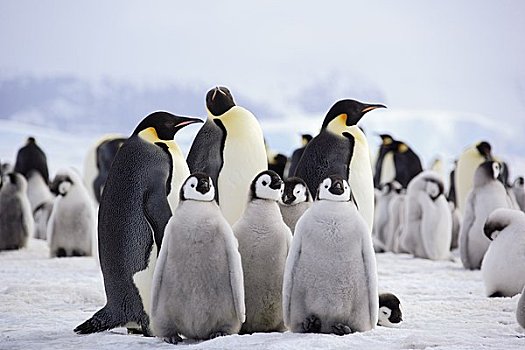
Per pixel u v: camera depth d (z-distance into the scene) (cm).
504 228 1688
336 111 1548
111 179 1249
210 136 1509
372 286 1123
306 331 1129
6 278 2027
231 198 1487
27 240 2853
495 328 1290
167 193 1242
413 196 2750
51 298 1647
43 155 3731
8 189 2808
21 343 1169
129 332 1256
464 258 2341
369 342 1083
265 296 1184
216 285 1106
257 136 1509
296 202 1298
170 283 1109
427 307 1512
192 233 1102
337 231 1107
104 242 1239
